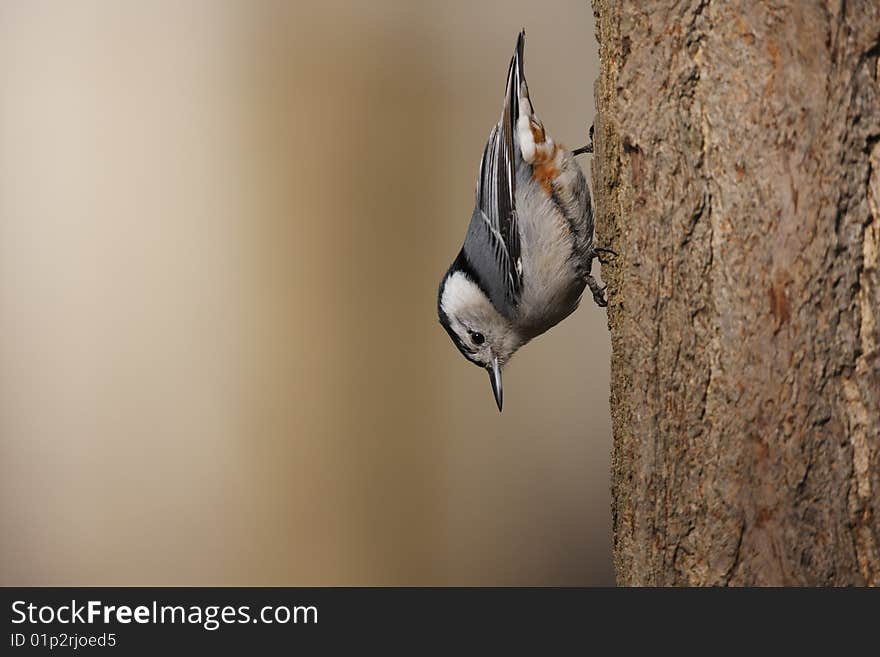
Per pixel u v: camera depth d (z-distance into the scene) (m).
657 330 5.19
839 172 4.65
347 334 11.80
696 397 5.06
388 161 11.77
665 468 5.19
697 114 5.01
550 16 12.09
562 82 12.12
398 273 11.82
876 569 4.70
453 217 11.91
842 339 4.69
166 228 11.66
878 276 4.64
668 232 5.12
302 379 11.79
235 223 11.70
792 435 4.78
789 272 4.75
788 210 4.75
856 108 4.62
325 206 11.70
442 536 12.02
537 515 12.13
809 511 4.78
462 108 11.88
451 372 11.99
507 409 12.12
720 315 4.96
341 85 11.67
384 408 11.87
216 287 11.71
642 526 5.31
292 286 11.73
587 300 12.21
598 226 5.97
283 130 11.67
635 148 5.21
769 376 4.82
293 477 11.81
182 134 11.66
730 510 4.96
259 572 11.78
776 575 4.85
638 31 5.16
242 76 11.68
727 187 4.90
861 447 4.70
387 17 11.73
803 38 4.69
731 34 4.86
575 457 12.16
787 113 4.73
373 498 11.91
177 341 11.70
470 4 11.94
